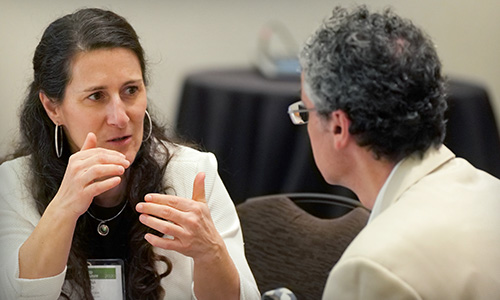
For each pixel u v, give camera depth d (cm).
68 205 309
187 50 901
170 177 365
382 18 268
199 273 317
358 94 256
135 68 324
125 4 868
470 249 242
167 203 304
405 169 266
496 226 250
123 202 353
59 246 314
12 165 369
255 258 398
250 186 711
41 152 353
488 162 716
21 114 359
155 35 888
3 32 821
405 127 258
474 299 236
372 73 254
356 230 387
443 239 242
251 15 904
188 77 751
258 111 702
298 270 394
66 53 318
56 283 319
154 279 347
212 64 909
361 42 258
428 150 271
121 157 308
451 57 922
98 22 321
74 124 326
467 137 703
